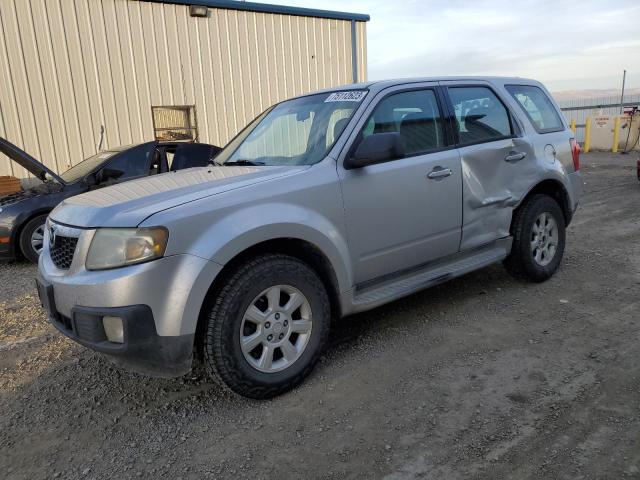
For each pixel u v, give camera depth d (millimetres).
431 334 3986
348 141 3600
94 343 2826
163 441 2834
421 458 2555
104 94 11141
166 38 11688
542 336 3855
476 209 4312
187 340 2834
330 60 14312
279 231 3115
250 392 3078
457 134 4258
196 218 2883
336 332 4109
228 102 12711
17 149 6395
